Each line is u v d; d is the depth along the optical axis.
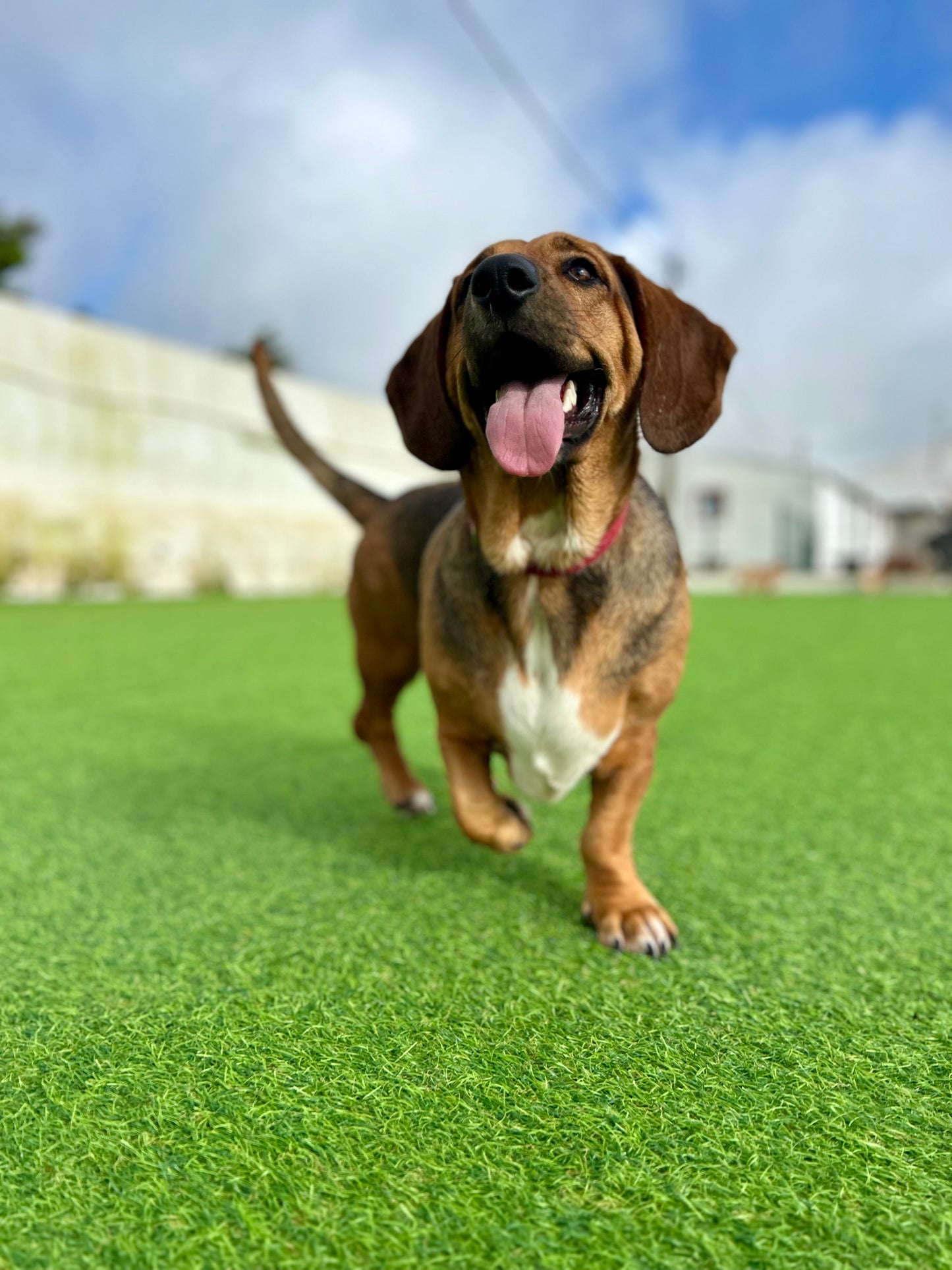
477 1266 0.32
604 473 0.62
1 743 1.16
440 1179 0.36
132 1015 0.49
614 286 0.61
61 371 4.14
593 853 0.63
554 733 0.63
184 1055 0.45
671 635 0.64
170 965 0.55
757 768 1.05
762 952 0.57
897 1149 0.38
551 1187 0.36
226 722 1.32
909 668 1.98
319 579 5.45
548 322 0.56
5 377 3.92
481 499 0.63
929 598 5.78
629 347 0.62
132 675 1.77
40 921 0.61
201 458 4.77
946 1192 0.36
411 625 0.86
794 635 2.89
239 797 0.93
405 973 0.54
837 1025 0.48
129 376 4.43
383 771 0.90
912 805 0.90
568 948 0.58
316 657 2.07
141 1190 0.36
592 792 0.66
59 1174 0.37
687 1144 0.38
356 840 0.79
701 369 0.63
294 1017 0.49
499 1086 0.42
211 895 0.66
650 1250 0.33
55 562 4.11
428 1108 0.41
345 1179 0.36
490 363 0.57
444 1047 0.46
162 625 2.85
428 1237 0.33
